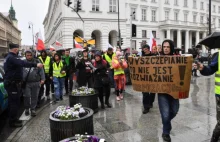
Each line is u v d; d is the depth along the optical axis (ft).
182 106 23.09
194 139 15.06
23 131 18.03
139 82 15.60
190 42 181.27
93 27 125.70
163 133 14.94
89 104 21.49
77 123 14.26
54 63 28.07
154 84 14.89
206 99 26.03
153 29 161.17
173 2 171.22
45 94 32.37
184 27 167.53
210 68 12.82
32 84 21.86
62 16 119.55
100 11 126.72
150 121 18.99
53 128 14.57
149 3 159.43
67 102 27.48
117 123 18.72
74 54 56.24
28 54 21.50
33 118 21.39
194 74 49.93
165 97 14.76
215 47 13.24
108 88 23.73
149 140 15.15
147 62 15.06
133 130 17.06
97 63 23.44
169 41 15.05
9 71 18.71
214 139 13.24
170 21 159.63
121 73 26.71
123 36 133.28
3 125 19.93
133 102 25.96
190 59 14.16
